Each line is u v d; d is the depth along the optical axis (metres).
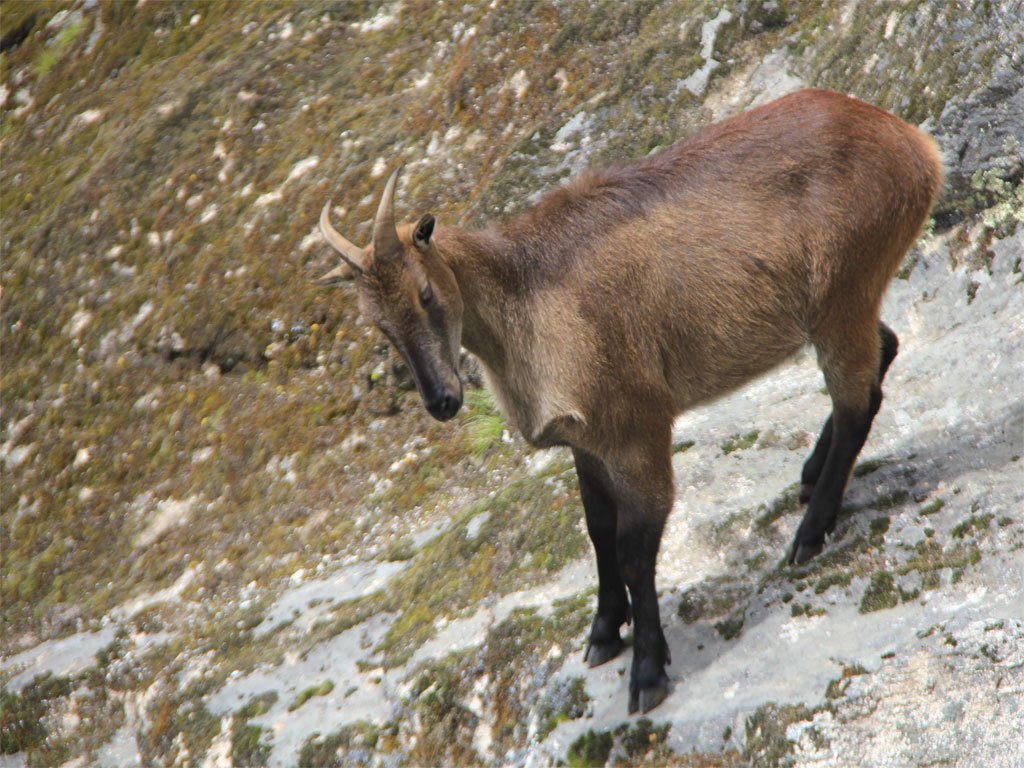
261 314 31.73
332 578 25.52
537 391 16.98
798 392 22.30
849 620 16.31
